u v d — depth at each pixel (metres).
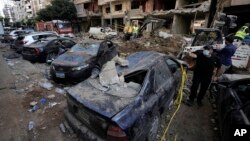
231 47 5.26
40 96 4.66
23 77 6.18
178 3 18.20
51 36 10.60
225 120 2.72
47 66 7.75
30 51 7.98
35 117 3.70
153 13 19.52
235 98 2.88
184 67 5.28
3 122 3.48
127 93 2.68
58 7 30.36
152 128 2.84
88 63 5.35
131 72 3.16
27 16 60.31
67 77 5.12
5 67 7.47
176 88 4.12
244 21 12.81
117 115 2.19
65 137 3.08
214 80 4.93
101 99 2.55
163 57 3.80
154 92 2.90
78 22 35.59
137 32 14.24
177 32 17.45
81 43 6.62
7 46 14.63
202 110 4.20
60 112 3.91
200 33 7.55
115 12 27.62
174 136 3.23
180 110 4.14
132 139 2.26
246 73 7.15
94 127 2.37
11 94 4.73
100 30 19.03
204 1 15.27
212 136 3.27
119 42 13.80
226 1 12.48
